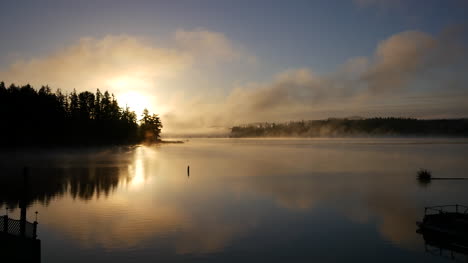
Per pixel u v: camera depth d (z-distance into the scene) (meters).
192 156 126.31
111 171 71.50
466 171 78.12
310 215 34.81
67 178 60.03
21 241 20.39
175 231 28.84
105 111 168.12
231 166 88.50
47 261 22.12
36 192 46.12
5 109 116.88
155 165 87.12
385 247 25.62
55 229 29.00
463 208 38.47
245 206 38.94
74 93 155.38
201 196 44.84
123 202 40.22
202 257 23.17
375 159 114.19
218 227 30.09
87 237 26.94
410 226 31.11
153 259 22.69
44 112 130.62
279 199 43.19
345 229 30.05
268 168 83.75
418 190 51.47
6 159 95.69
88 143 152.12
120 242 25.88
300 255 23.86
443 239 27.39
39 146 126.62
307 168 84.12
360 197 45.00
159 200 41.84
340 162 102.56
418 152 150.50
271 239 27.17
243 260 22.80
